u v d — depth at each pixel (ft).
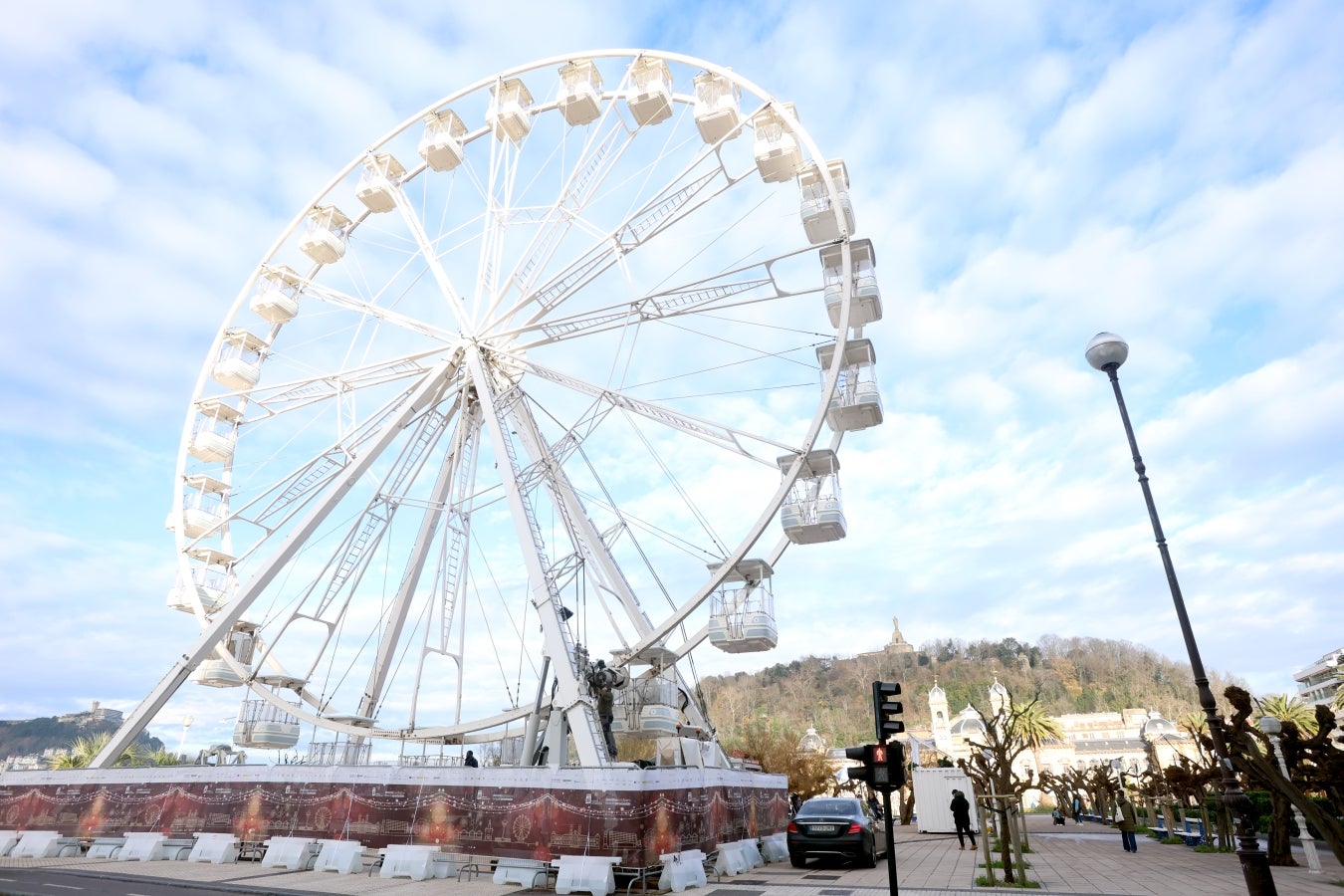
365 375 106.42
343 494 95.71
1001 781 53.78
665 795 52.37
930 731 445.78
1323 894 46.85
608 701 78.23
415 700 95.35
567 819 51.96
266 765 66.39
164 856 67.41
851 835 62.13
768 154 96.07
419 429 102.32
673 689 89.61
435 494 107.24
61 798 74.90
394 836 58.13
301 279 113.60
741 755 196.44
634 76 100.32
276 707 98.37
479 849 54.60
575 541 86.38
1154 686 613.52
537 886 51.39
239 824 65.05
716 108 96.58
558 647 76.59
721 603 84.79
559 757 74.38
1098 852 80.02
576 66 103.14
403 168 115.24
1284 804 65.05
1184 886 51.21
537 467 89.97
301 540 93.76
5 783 78.69
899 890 49.65
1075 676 652.48
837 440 92.79
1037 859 71.77
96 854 70.33
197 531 104.88
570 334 95.81
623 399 91.25
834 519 84.38
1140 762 322.96
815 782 196.34
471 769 57.21
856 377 90.07
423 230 107.14
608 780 51.67
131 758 147.84
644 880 49.06
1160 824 119.34
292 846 61.36
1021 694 610.65
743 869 61.11
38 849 72.23
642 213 92.58
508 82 106.11
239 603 91.25
